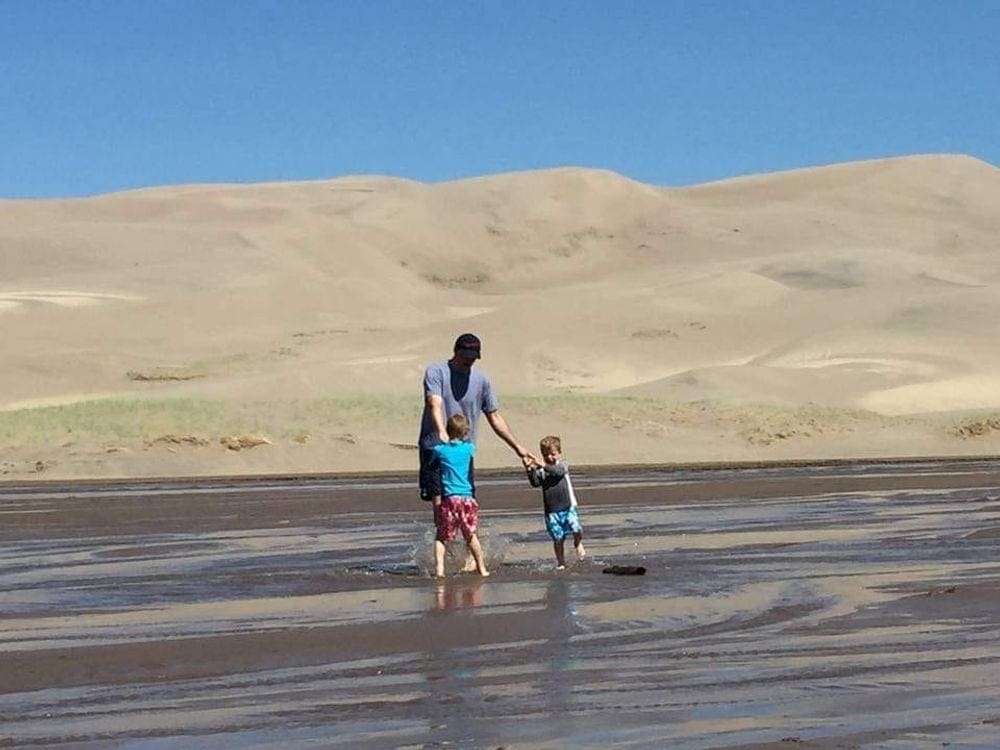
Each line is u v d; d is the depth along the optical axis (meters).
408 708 7.98
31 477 41.88
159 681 8.82
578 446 53.97
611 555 16.25
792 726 7.42
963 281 139.75
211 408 55.00
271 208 178.38
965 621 10.77
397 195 191.62
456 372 15.26
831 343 101.75
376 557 16.61
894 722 7.48
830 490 28.27
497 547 16.05
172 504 26.50
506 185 193.88
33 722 7.76
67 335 108.38
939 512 22.28
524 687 8.52
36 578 14.80
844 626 10.63
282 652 9.74
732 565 14.96
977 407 80.50
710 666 9.11
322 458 46.56
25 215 175.62
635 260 181.50
